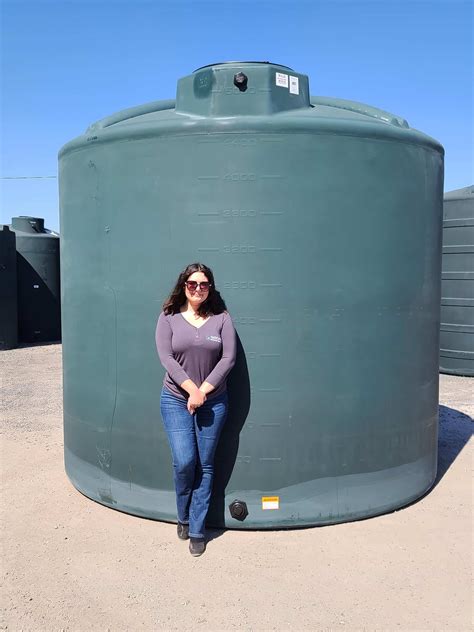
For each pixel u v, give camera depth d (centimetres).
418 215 398
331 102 452
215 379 329
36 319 1365
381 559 337
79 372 419
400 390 396
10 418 673
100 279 395
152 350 377
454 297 930
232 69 369
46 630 278
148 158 368
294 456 368
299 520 372
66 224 426
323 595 303
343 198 365
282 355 364
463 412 694
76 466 432
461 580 317
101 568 330
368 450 383
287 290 362
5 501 423
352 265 371
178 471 338
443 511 402
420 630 276
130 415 387
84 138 396
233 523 370
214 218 360
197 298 329
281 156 356
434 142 412
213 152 357
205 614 288
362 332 376
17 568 331
